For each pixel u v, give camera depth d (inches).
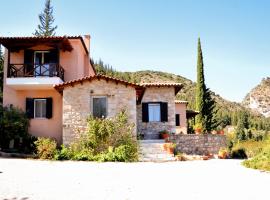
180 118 1210.6
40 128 826.2
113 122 706.2
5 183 354.9
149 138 918.4
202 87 1230.9
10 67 808.3
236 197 299.7
